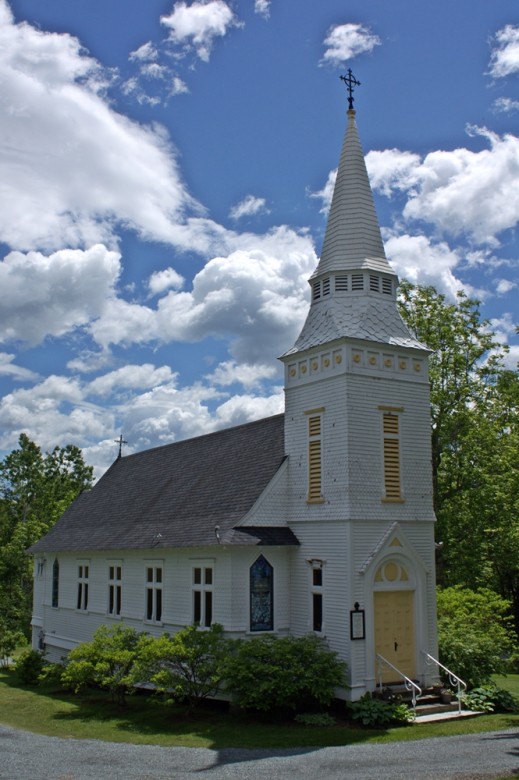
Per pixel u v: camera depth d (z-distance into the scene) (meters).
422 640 24.42
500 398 41.00
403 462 25.39
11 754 18.55
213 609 25.47
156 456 39.81
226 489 28.89
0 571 55.78
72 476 78.00
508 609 46.88
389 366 25.73
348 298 26.58
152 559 29.77
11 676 36.84
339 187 28.31
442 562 40.34
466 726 20.98
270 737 20.09
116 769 16.66
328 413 25.25
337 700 22.98
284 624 25.42
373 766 16.36
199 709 24.52
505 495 38.91
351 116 29.28
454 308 41.44
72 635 36.59
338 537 24.08
